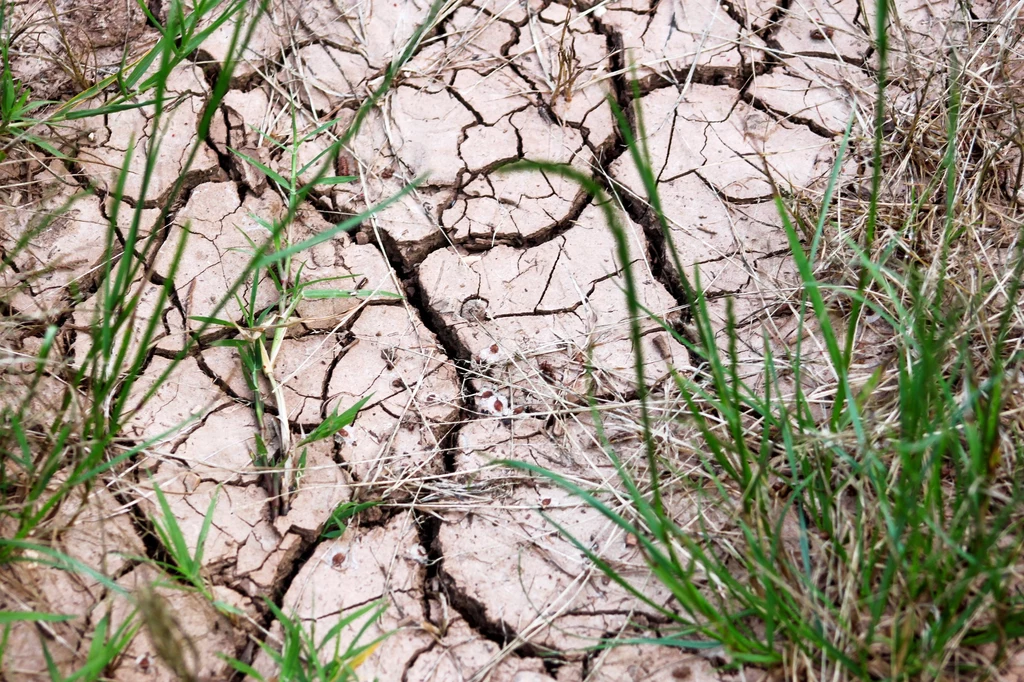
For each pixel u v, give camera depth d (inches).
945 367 41.2
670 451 41.2
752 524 39.8
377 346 42.9
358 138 45.6
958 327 41.3
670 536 40.1
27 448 39.7
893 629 37.9
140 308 43.1
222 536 40.6
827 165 44.9
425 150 45.4
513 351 42.7
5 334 42.4
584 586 40.0
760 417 41.3
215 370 42.4
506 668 39.4
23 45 46.5
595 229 44.4
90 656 38.4
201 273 43.6
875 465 39.2
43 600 39.4
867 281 41.5
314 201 44.7
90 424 40.6
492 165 45.1
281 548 40.5
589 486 41.0
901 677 38.0
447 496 41.1
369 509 40.9
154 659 39.1
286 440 41.3
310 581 40.3
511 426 41.8
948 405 40.1
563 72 46.3
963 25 46.5
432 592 40.3
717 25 47.1
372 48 46.9
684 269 43.6
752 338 42.6
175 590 39.8
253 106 46.1
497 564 40.3
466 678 39.4
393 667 39.4
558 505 40.9
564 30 45.4
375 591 40.2
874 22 46.9
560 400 41.9
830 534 39.4
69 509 40.4
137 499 40.7
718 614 38.8
